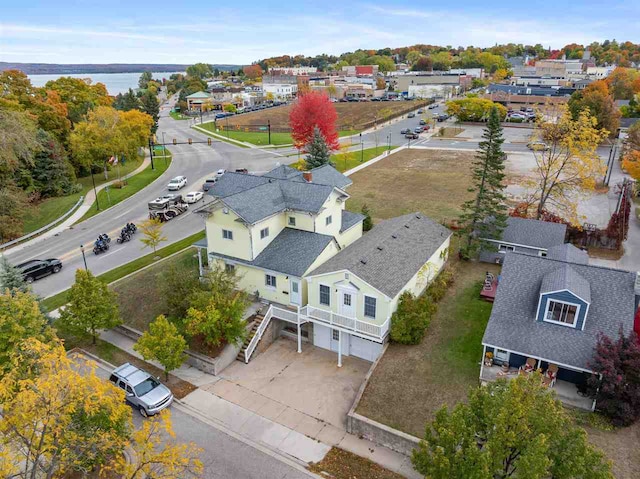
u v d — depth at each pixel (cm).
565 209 4381
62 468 1576
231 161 8294
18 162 5238
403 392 2358
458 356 2609
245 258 3206
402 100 17012
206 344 2852
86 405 1466
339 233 3684
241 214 3056
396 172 7156
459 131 10831
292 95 19962
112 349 2966
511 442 1393
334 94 18250
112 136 7069
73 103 8575
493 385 1606
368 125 11894
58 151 6450
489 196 3719
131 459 1978
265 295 3222
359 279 2675
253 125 12462
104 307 2870
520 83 17138
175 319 3116
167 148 9719
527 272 2662
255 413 2391
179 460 1583
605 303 2391
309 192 3428
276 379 2683
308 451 2130
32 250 4588
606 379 2025
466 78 19588
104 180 7281
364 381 2455
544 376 2300
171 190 6494
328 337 2955
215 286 2848
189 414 2380
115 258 4319
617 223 4169
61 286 3794
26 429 1485
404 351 2684
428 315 2842
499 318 2509
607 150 8231
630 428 2059
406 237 3369
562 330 2372
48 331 2464
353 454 2112
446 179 6619
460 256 3934
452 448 1499
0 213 4756
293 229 3397
